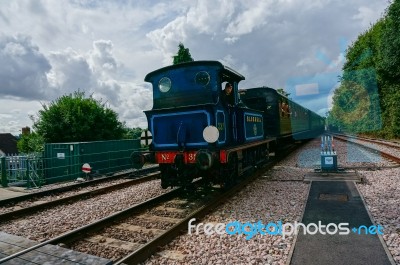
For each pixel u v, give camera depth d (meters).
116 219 6.40
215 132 7.22
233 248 4.77
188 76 8.62
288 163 14.27
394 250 4.39
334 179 9.42
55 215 7.33
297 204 6.98
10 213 7.17
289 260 4.17
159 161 8.26
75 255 3.79
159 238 4.98
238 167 9.09
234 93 9.42
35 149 21.17
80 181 12.67
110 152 15.69
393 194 7.42
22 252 3.82
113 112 23.84
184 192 9.02
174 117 8.23
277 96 15.24
